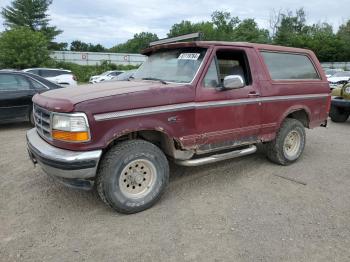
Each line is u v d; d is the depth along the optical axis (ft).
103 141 11.40
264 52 16.66
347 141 24.30
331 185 15.57
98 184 12.20
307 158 19.84
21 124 29.78
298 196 14.32
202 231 11.44
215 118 14.23
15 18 176.45
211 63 14.24
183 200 13.84
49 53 120.16
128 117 11.79
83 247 10.53
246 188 15.15
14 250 10.34
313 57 19.52
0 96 25.81
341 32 211.61
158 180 13.05
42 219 12.24
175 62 15.06
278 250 10.35
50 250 10.37
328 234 11.25
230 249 10.41
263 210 12.97
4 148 21.47
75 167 11.14
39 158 11.90
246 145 16.75
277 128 17.19
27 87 27.14
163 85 13.20
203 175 16.71
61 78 60.80
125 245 10.64
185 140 13.44
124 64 161.27
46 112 11.99
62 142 11.35
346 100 30.07
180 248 10.47
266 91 16.12
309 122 19.12
